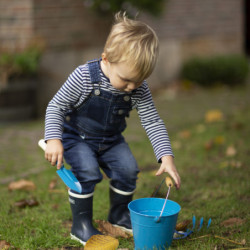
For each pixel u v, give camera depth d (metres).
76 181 2.36
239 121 5.93
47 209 3.12
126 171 2.61
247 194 3.27
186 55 10.03
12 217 2.99
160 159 2.52
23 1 7.07
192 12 10.02
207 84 9.64
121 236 2.63
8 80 6.74
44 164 4.39
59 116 2.51
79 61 7.86
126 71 2.21
